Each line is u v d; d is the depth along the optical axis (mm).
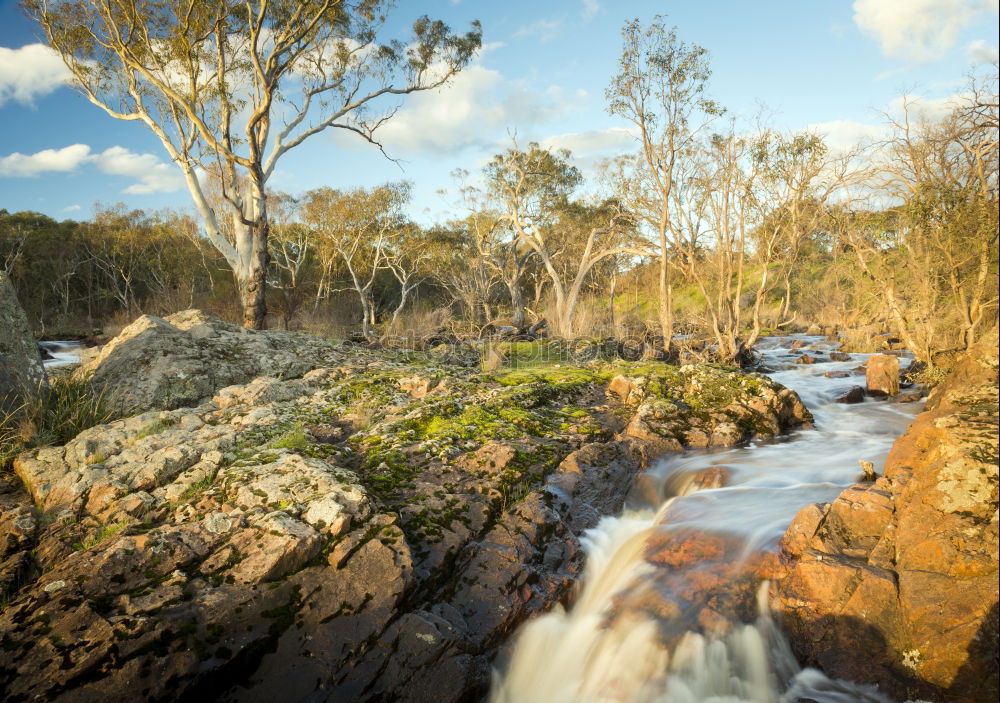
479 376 10211
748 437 8305
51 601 3688
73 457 5910
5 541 4441
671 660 4246
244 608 3803
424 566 4512
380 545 4363
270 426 6930
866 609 4027
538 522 5301
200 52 18109
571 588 4977
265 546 4145
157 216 42750
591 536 5629
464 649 4078
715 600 4543
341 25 19344
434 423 7285
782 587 4410
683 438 7918
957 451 4648
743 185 14922
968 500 4219
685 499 6113
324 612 3971
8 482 5695
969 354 8430
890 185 12289
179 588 3816
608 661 4383
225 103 16797
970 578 3801
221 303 29266
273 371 9625
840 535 4602
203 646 3572
